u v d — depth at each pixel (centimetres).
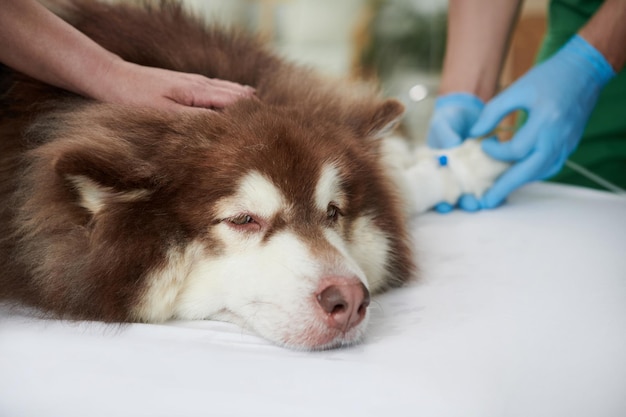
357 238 87
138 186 76
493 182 111
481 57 121
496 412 58
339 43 268
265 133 79
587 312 72
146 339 69
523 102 106
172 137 79
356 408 58
